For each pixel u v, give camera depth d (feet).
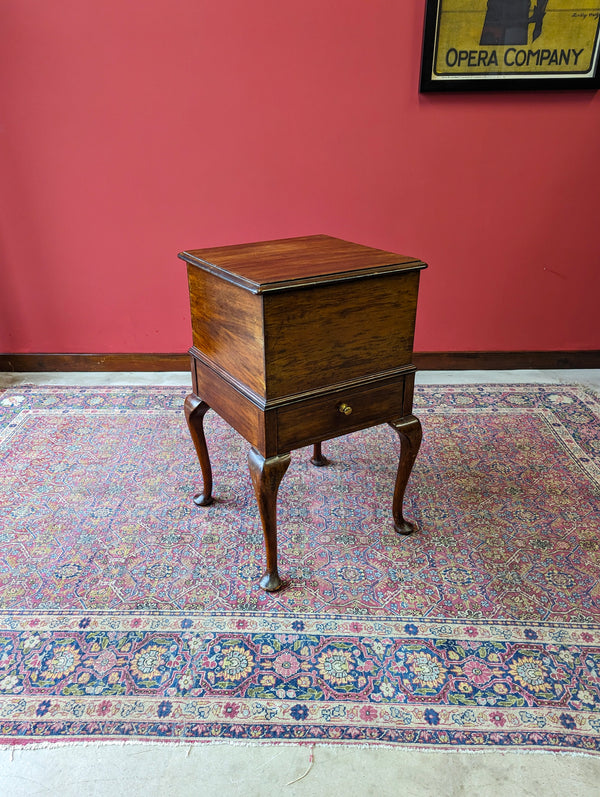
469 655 4.99
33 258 9.93
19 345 10.62
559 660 4.93
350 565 6.03
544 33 8.44
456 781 4.05
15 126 9.02
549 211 9.71
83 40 8.54
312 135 9.19
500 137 9.21
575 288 10.26
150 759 4.20
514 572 5.91
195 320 6.02
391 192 9.61
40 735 4.36
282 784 4.04
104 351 10.70
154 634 5.21
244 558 6.14
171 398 9.71
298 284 4.63
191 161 9.34
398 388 5.70
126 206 9.62
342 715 4.50
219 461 7.91
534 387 10.08
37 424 8.86
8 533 6.49
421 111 9.04
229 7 8.36
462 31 8.41
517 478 7.49
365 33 8.55
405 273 5.25
